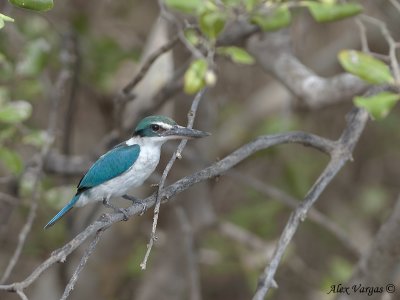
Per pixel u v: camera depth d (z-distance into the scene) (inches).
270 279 254.5
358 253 482.9
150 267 569.0
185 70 418.9
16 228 565.6
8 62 457.4
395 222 367.2
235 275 639.8
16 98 474.0
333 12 304.3
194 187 531.8
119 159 331.3
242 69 633.0
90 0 594.6
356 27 590.6
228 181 649.6
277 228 631.2
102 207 519.2
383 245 373.1
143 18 612.4
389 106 225.6
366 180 646.5
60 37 491.8
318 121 631.2
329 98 365.4
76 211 535.5
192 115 282.8
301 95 377.7
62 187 475.5
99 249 551.8
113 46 534.6
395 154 652.1
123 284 578.9
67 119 486.3
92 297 546.6
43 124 579.2
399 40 537.0
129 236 569.9
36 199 390.0
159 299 556.4
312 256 633.0
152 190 545.6
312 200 274.5
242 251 540.7
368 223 627.2
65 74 441.1
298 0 340.5
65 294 227.1
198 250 549.0
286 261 565.6
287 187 586.9
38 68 458.3
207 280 643.5
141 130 336.5
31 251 526.3
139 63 487.2
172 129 334.3
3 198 448.5
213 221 534.3
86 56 522.9
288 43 402.9
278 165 629.0
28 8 252.8
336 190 643.5
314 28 634.8
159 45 462.6
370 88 338.6
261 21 319.6
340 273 518.3
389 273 379.2
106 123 592.7
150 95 460.8
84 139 617.0
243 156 279.1
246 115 616.4
